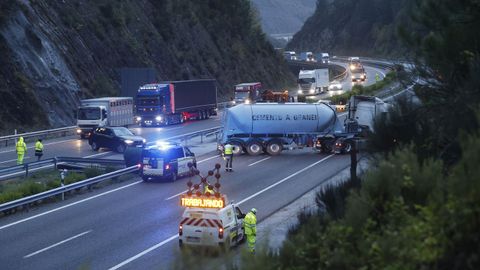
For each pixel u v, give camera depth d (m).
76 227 29.84
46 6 85.75
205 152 57.91
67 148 60.69
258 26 178.88
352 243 10.09
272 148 55.50
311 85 125.50
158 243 26.69
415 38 16.30
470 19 15.34
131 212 33.12
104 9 101.62
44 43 78.12
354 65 153.50
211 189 25.41
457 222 8.77
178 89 83.88
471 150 9.27
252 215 24.58
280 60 180.12
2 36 71.00
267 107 55.50
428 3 15.94
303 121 55.41
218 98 122.94
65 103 75.88
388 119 15.62
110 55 94.50
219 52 140.50
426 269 8.80
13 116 67.38
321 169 46.69
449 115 14.66
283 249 10.50
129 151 46.53
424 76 16.05
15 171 43.62
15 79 69.81
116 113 72.25
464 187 8.95
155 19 120.50
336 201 16.72
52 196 36.72
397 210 9.99
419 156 13.92
